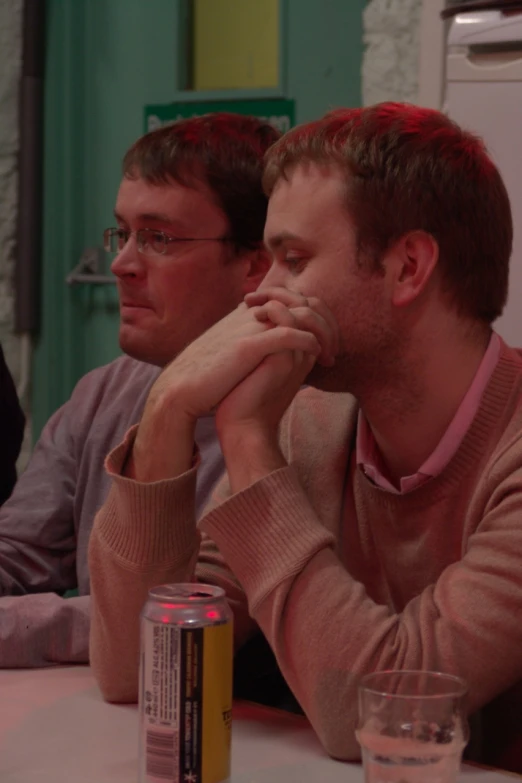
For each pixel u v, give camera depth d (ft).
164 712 5.72
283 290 7.48
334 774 6.45
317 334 7.36
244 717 7.55
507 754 7.93
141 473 7.45
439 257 7.43
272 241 7.66
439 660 6.62
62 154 21.02
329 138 7.50
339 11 18.44
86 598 9.15
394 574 7.97
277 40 19.19
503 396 7.54
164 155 10.53
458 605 6.73
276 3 19.11
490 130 12.91
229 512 6.97
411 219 7.33
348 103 18.51
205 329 10.86
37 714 7.50
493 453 7.43
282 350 7.27
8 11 20.79
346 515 8.32
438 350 7.55
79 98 20.90
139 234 10.71
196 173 10.52
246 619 8.49
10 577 11.39
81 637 8.77
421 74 17.33
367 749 5.54
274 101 19.21
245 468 7.16
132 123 20.54
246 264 10.91
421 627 6.72
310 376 7.68
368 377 7.65
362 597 6.82
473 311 7.64
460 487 7.56
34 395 21.43
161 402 7.37
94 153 20.89
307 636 6.71
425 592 7.02
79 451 11.91
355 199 7.34
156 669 5.75
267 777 6.37
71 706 7.68
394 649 6.64
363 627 6.68
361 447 8.05
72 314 21.17
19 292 21.22
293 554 6.83
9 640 8.65
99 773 6.39
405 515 7.77
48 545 11.71
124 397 11.76
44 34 20.93
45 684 8.25
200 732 5.74
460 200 7.44
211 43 19.89
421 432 7.76
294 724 7.41
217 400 7.32
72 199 21.02
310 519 6.98
